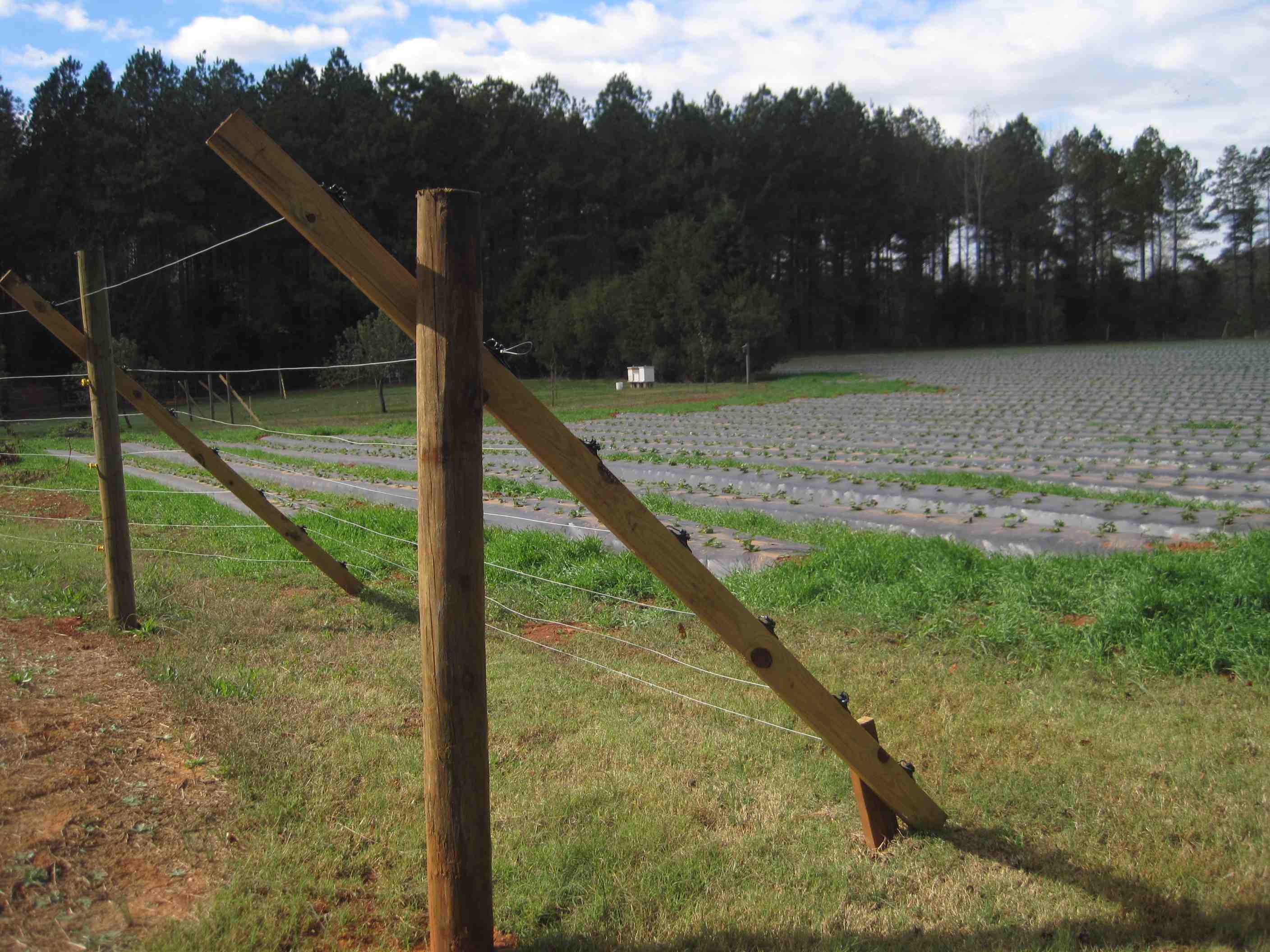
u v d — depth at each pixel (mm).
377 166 55625
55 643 6309
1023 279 83000
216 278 52406
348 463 17484
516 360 51406
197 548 9992
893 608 6969
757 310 42406
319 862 3701
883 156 81062
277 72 58812
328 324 54344
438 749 2959
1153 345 64375
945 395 30625
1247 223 85562
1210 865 3643
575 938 3291
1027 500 11875
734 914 3438
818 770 4574
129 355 30906
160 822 3939
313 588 8195
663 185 69375
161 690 5441
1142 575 6707
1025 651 6113
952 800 4266
